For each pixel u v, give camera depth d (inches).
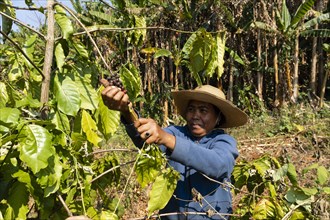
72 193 62.5
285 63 356.5
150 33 375.6
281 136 284.5
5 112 54.7
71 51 78.4
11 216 58.7
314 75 369.1
